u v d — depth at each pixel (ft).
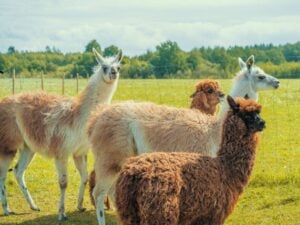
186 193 13.99
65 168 21.76
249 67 22.29
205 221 14.58
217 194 14.53
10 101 22.58
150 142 18.84
